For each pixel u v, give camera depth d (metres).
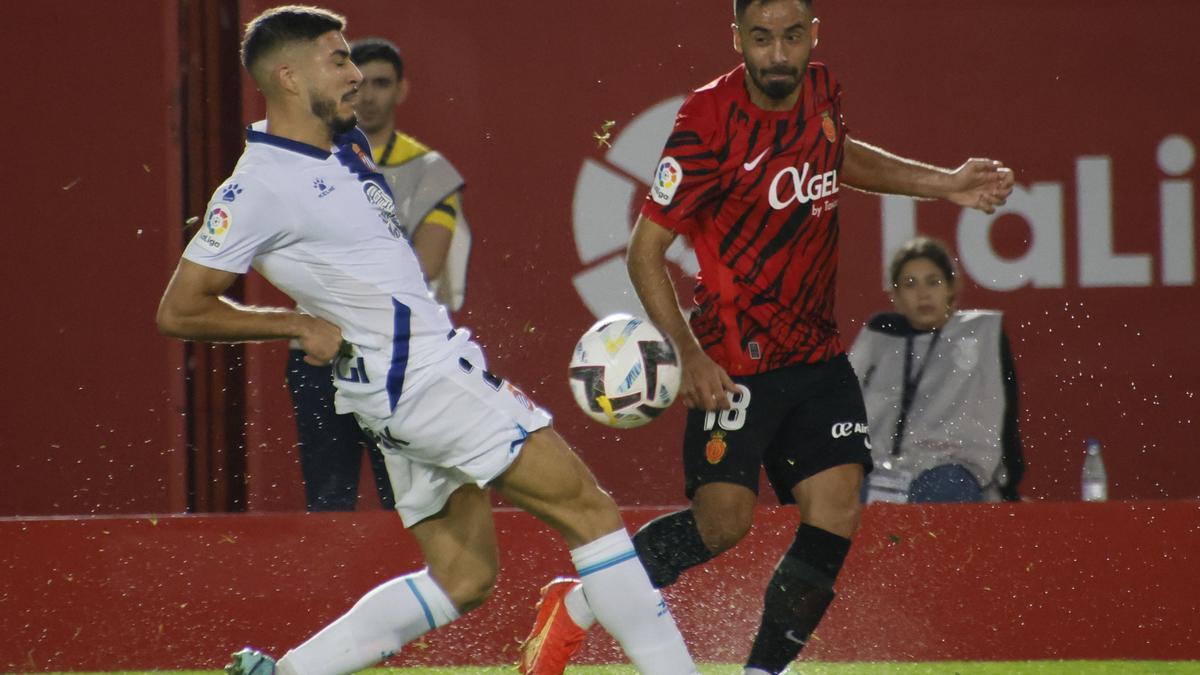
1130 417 26.62
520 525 18.39
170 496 25.95
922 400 21.56
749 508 14.97
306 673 13.21
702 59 26.41
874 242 26.55
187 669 18.22
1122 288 26.72
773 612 14.55
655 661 13.02
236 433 26.16
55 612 18.19
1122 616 18.41
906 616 18.45
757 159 14.55
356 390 12.92
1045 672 17.55
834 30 26.55
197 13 25.98
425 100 26.23
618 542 13.02
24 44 25.89
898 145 26.64
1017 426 21.56
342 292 12.67
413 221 21.23
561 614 14.85
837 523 14.66
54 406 25.89
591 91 26.38
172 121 26.00
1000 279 26.70
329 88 12.62
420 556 18.44
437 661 18.27
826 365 15.13
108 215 25.97
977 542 18.53
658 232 14.76
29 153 25.91
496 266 26.30
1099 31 26.67
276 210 12.34
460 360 12.91
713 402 14.41
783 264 14.83
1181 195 26.72
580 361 13.95
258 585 18.38
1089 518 18.52
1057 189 26.69
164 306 12.34
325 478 20.66
